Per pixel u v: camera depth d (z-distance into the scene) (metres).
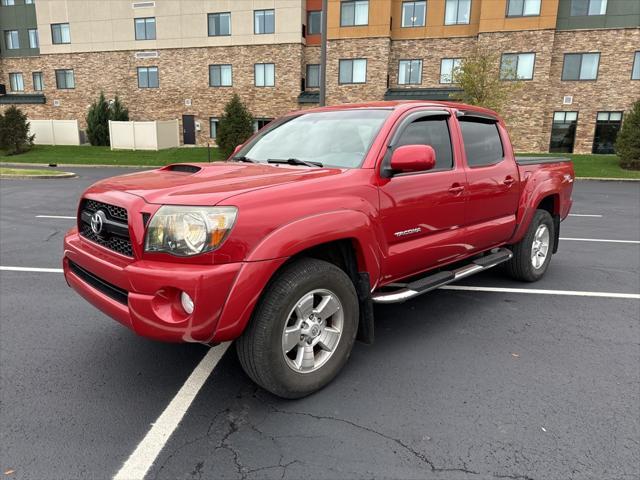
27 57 36.34
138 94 33.62
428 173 3.65
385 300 3.34
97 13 33.16
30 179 18.52
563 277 5.71
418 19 28.38
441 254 3.84
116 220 2.84
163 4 31.73
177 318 2.51
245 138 27.44
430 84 28.75
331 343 3.08
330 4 28.64
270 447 2.54
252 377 2.84
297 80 30.17
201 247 2.48
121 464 2.40
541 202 5.54
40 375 3.29
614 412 2.85
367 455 2.47
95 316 4.38
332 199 2.93
